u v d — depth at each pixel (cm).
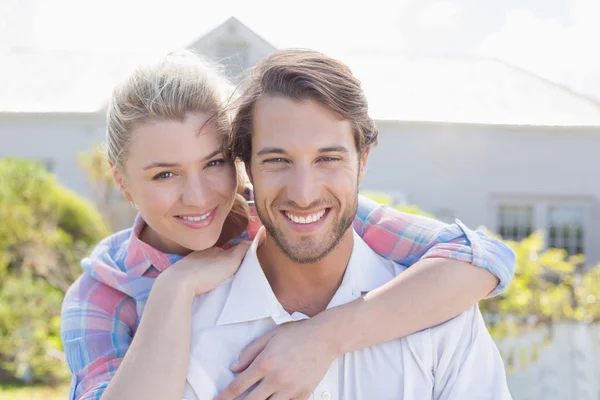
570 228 1286
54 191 860
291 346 195
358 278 218
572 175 1274
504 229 1290
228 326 209
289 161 194
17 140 1250
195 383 198
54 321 796
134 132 200
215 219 210
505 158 1270
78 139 1247
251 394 192
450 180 1266
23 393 755
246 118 201
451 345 208
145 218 210
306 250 198
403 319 203
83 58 1365
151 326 195
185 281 203
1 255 802
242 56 1159
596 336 571
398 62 1331
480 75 1276
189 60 214
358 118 198
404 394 204
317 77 192
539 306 578
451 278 208
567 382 571
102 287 227
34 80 1272
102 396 187
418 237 228
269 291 210
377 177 1263
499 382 211
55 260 830
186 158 199
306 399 194
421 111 1101
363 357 207
